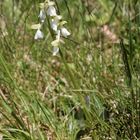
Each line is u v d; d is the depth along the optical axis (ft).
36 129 11.32
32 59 13.96
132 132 10.81
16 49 14.14
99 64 12.51
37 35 10.53
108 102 11.51
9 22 15.12
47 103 12.71
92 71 12.48
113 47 13.26
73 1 16.20
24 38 14.71
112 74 12.02
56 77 13.69
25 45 14.64
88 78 12.44
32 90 13.06
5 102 11.64
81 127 11.51
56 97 12.44
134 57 12.77
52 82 13.60
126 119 11.00
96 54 12.75
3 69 12.37
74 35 14.26
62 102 12.39
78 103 11.80
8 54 13.75
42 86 13.38
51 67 13.97
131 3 14.61
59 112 12.55
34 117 11.28
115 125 11.20
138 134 10.88
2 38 14.08
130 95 11.20
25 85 13.21
